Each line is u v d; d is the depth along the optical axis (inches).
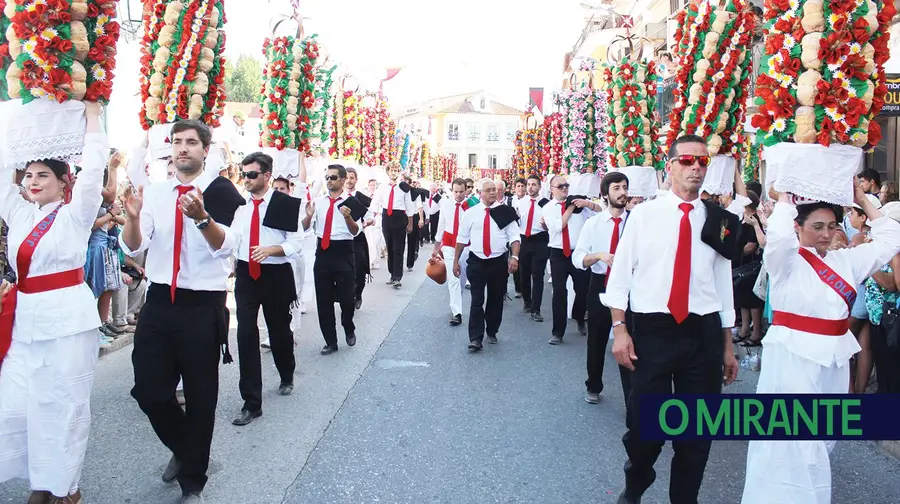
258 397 204.2
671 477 135.9
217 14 209.2
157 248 150.2
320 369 263.1
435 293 458.3
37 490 132.5
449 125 2901.1
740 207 205.0
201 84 203.3
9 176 137.2
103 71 137.2
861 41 123.9
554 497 155.0
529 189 381.1
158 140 199.8
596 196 377.4
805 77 125.8
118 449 178.7
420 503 150.9
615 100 284.8
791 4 127.7
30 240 132.8
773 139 131.0
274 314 221.1
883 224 135.8
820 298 132.5
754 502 131.3
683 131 208.1
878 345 196.5
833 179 125.4
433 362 276.1
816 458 129.5
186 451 146.4
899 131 373.7
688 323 131.6
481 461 175.2
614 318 137.3
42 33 127.5
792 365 134.4
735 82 201.3
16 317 134.0
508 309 411.5
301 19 285.4
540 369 267.3
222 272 154.3
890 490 160.2
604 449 184.7
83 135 135.1
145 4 210.7
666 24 756.0
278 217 216.2
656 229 134.8
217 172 198.7
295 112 281.7
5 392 133.0
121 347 288.7
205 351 148.2
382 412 212.5
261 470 167.0
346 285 293.7
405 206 484.4
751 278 280.2
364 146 523.8
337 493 155.0
